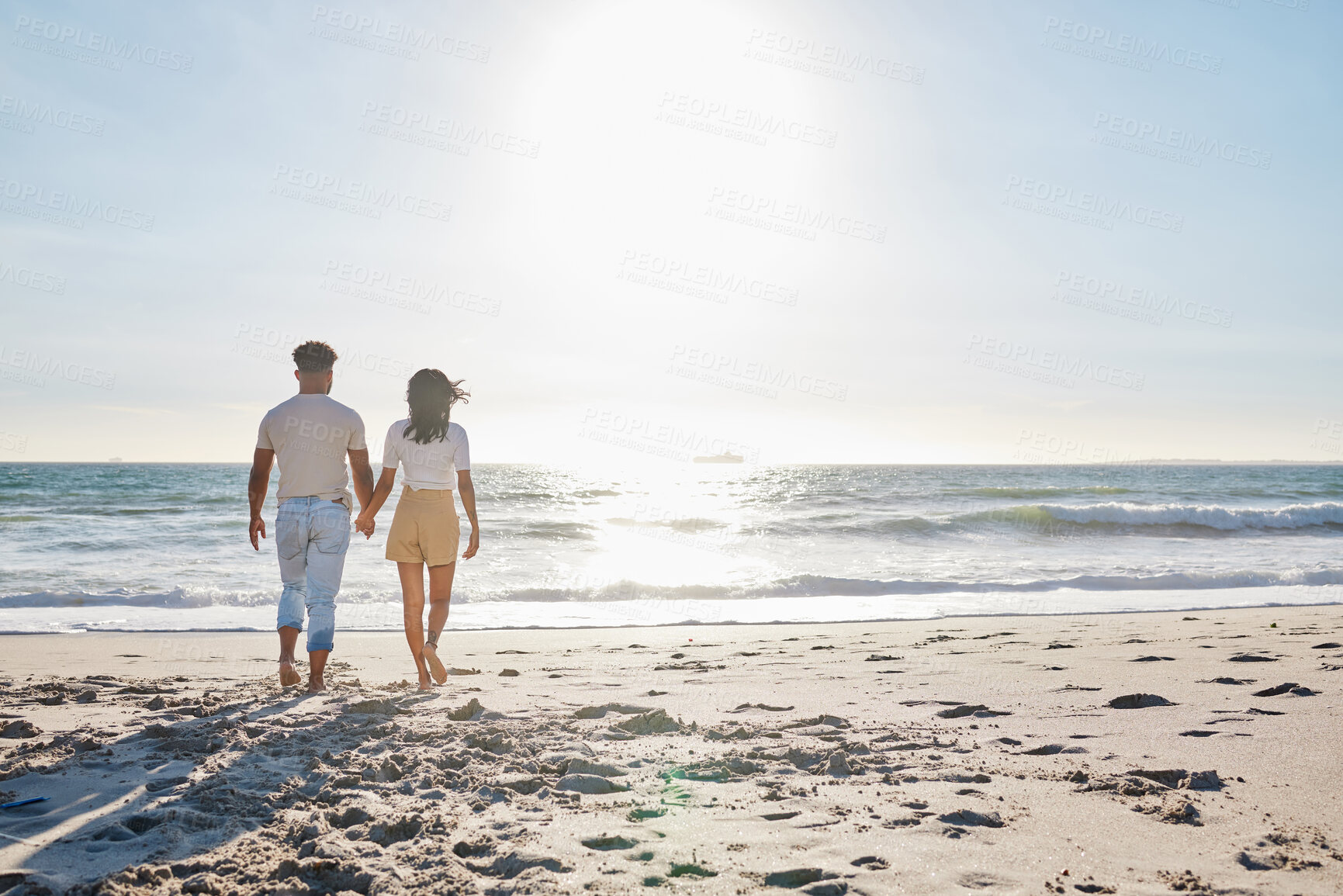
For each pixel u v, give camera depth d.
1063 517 20.48
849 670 5.42
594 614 9.71
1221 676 4.75
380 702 3.89
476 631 8.38
